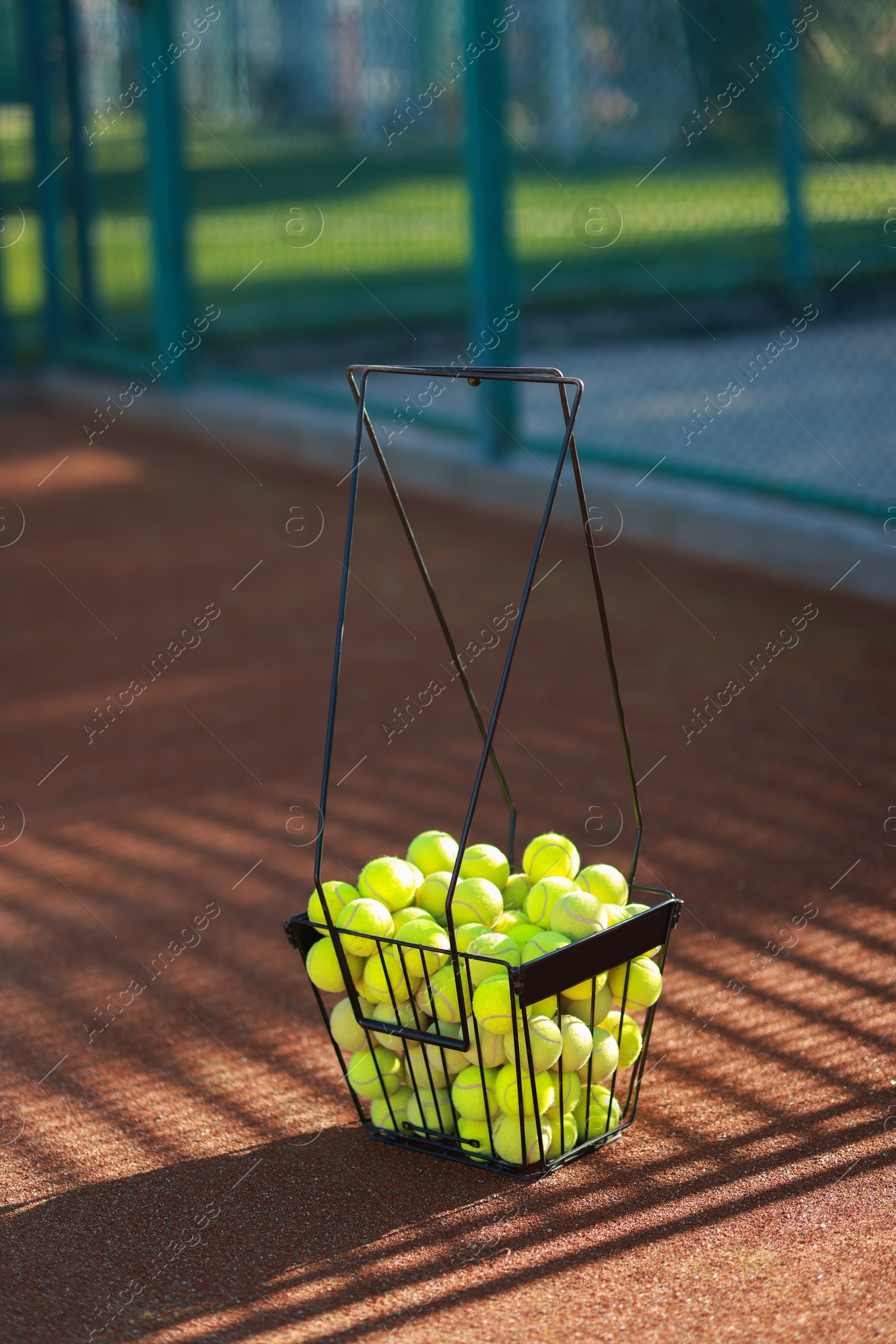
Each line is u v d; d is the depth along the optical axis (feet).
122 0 40.81
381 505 32.22
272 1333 8.23
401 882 9.75
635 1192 9.38
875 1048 10.96
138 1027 12.00
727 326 51.29
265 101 55.16
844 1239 8.76
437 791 16.85
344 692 20.63
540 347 49.47
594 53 52.85
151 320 53.01
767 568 25.45
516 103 54.03
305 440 36.68
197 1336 8.24
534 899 9.70
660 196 64.90
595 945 9.21
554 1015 9.45
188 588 26.45
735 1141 9.90
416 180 74.18
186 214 42.06
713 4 49.57
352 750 18.42
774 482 27.43
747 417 37.06
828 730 17.89
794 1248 8.71
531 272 57.47
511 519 30.42
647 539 27.86
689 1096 10.50
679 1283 8.45
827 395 39.37
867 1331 7.95
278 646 22.98
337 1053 10.10
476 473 31.45
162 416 41.91
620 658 21.22
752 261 54.60
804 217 50.49
